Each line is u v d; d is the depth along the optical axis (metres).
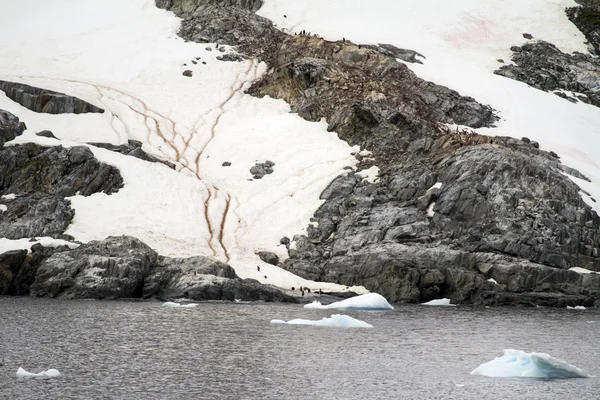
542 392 137.50
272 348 175.75
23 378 140.12
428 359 167.88
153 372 147.50
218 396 130.88
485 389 139.38
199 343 179.50
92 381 139.12
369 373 152.00
